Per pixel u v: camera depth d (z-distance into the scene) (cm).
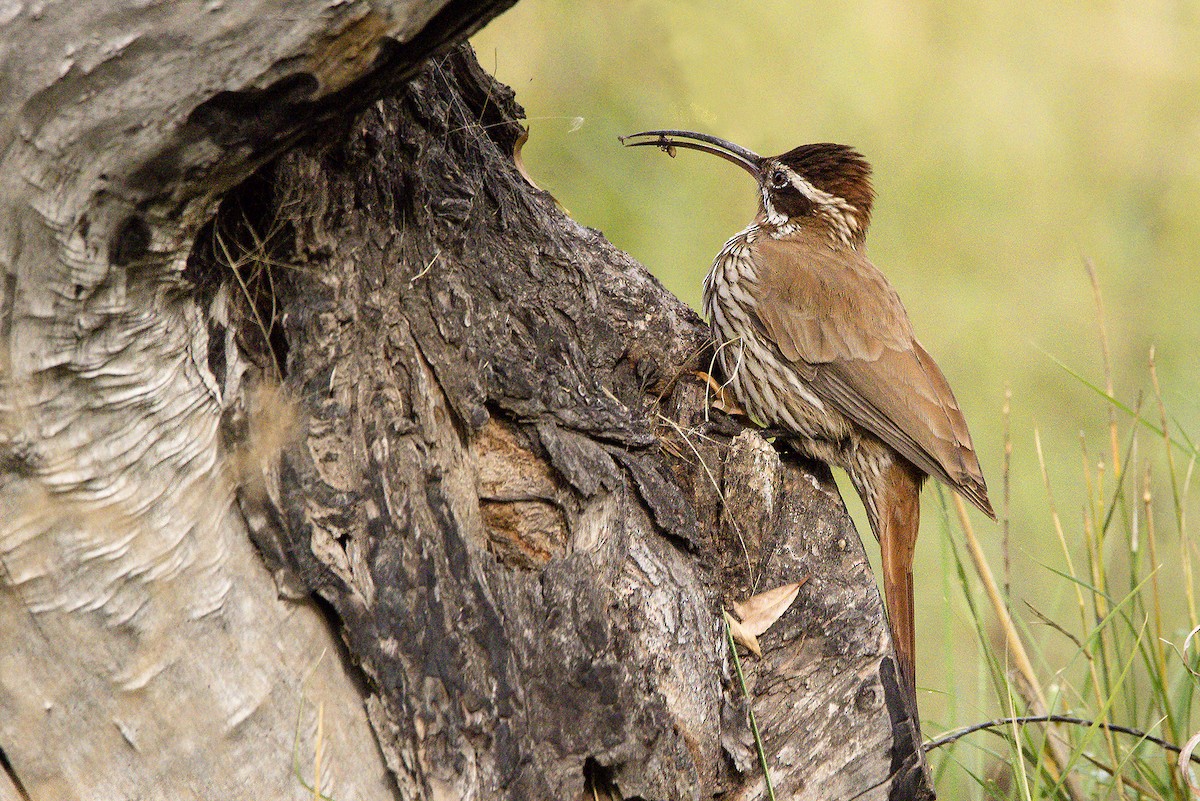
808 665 789
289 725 600
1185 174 1800
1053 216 1756
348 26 471
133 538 542
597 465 732
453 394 691
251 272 597
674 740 702
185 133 475
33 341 493
